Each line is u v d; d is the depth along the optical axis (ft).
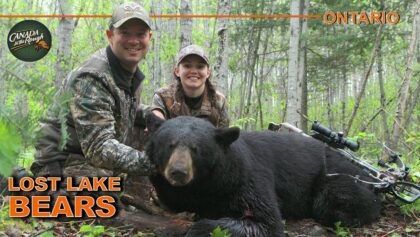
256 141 15.15
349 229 15.30
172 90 18.71
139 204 15.02
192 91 18.40
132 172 13.19
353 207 15.39
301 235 14.70
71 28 42.83
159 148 12.37
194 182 12.53
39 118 3.76
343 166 16.31
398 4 53.93
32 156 18.01
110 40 14.93
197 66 18.15
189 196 13.26
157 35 73.10
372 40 61.77
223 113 19.75
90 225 12.75
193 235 11.78
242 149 13.75
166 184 13.33
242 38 83.20
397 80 99.35
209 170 12.32
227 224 12.09
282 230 13.34
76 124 13.61
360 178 16.15
